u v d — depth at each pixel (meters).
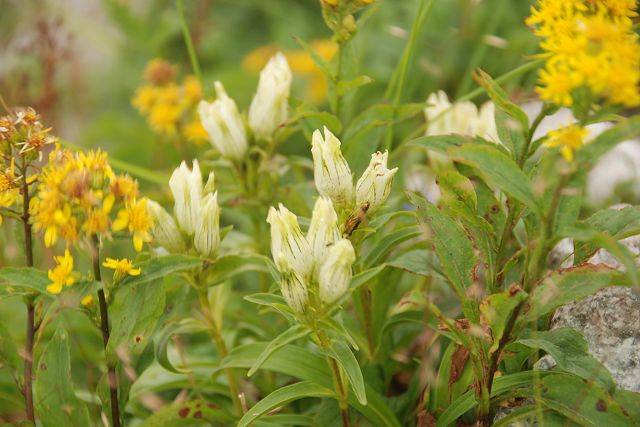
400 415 0.92
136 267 0.85
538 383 0.83
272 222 0.83
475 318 0.84
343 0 0.91
